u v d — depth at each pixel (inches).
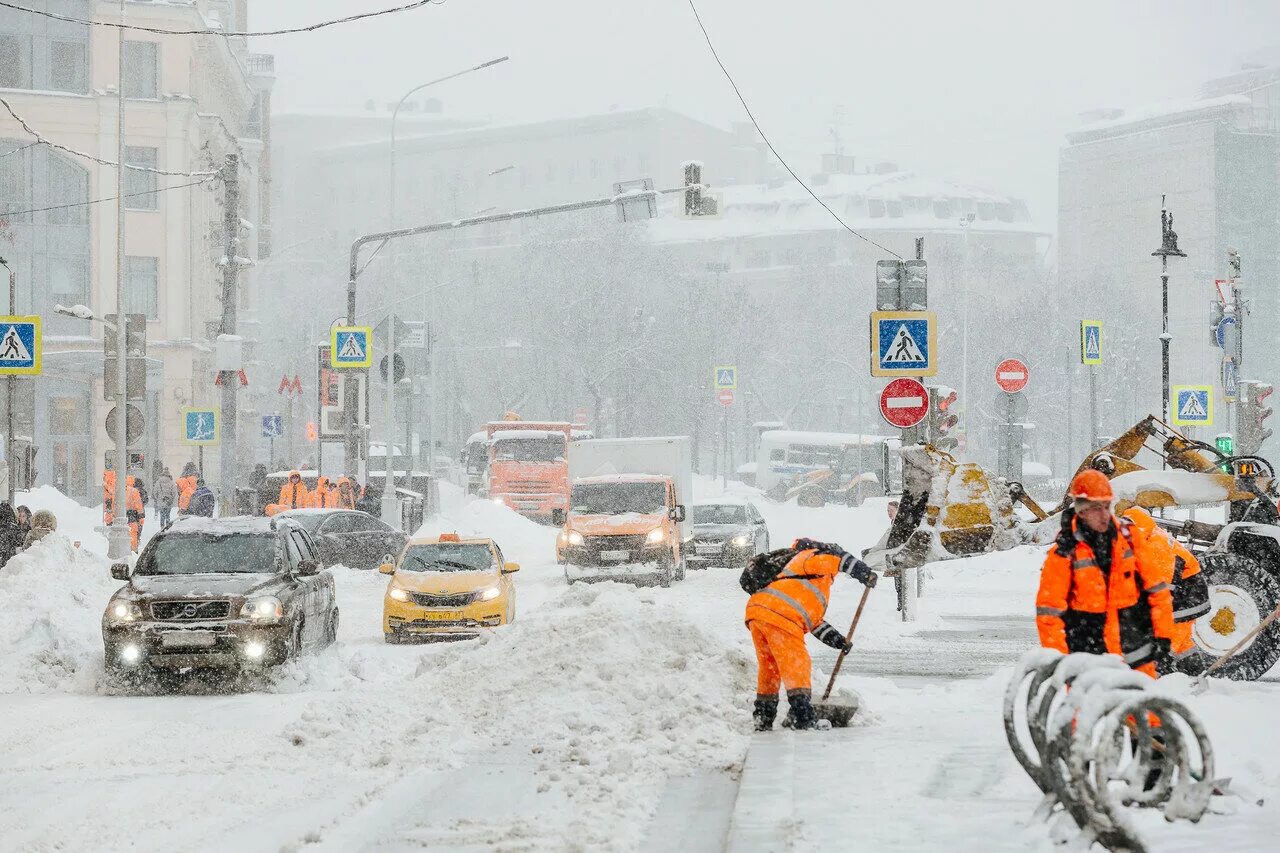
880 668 1018.1
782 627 703.1
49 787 629.0
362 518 2126.0
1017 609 1493.6
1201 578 789.2
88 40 3730.3
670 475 2048.5
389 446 2561.5
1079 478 511.2
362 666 1055.6
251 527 1099.9
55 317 3676.2
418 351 3267.7
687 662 807.7
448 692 822.5
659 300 5984.3
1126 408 5876.0
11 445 2026.3
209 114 3944.4
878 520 2583.7
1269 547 861.8
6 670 1003.9
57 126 3681.1
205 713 864.3
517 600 1705.2
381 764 674.2
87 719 837.8
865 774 569.6
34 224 3661.4
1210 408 2175.2
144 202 3752.5
